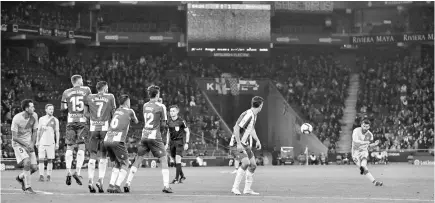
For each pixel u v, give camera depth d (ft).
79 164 65.77
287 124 190.70
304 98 194.59
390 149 170.81
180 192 59.52
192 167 148.97
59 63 191.52
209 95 199.62
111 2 193.26
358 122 183.32
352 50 215.10
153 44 209.56
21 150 58.34
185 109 185.57
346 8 204.44
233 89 197.16
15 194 56.08
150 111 58.13
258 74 204.23
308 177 91.45
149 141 58.03
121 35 195.52
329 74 203.72
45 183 74.28
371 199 52.03
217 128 180.45
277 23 213.05
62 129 164.14
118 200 49.96
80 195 54.54
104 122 58.59
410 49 211.20
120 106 57.88
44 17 185.78
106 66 196.44
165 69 201.87
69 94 65.00
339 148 181.68
